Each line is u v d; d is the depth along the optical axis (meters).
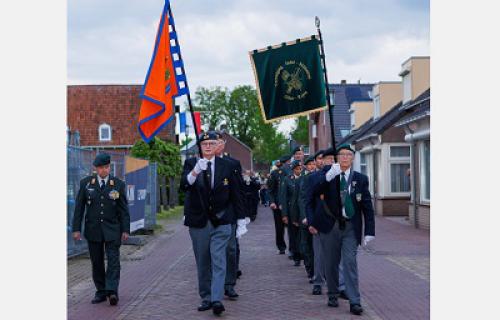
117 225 8.84
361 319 7.75
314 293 9.44
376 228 21.80
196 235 8.23
